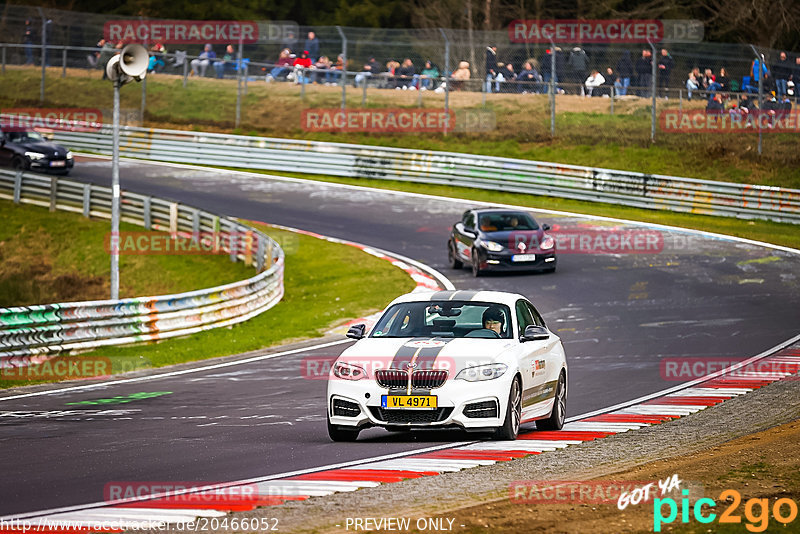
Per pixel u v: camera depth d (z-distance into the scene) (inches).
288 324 2007.9
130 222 3041.3
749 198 2994.6
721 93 3526.1
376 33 5462.6
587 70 4003.4
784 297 1999.3
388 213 3161.9
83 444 976.3
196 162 3922.2
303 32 5187.0
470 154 3592.5
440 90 4138.8
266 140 3828.7
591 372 1427.2
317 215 3139.8
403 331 999.0
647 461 863.7
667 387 1302.9
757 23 4601.4
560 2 5600.4
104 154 4057.6
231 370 1535.4
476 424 909.8
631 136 3690.9
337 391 927.7
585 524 652.1
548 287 2183.8
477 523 650.8
